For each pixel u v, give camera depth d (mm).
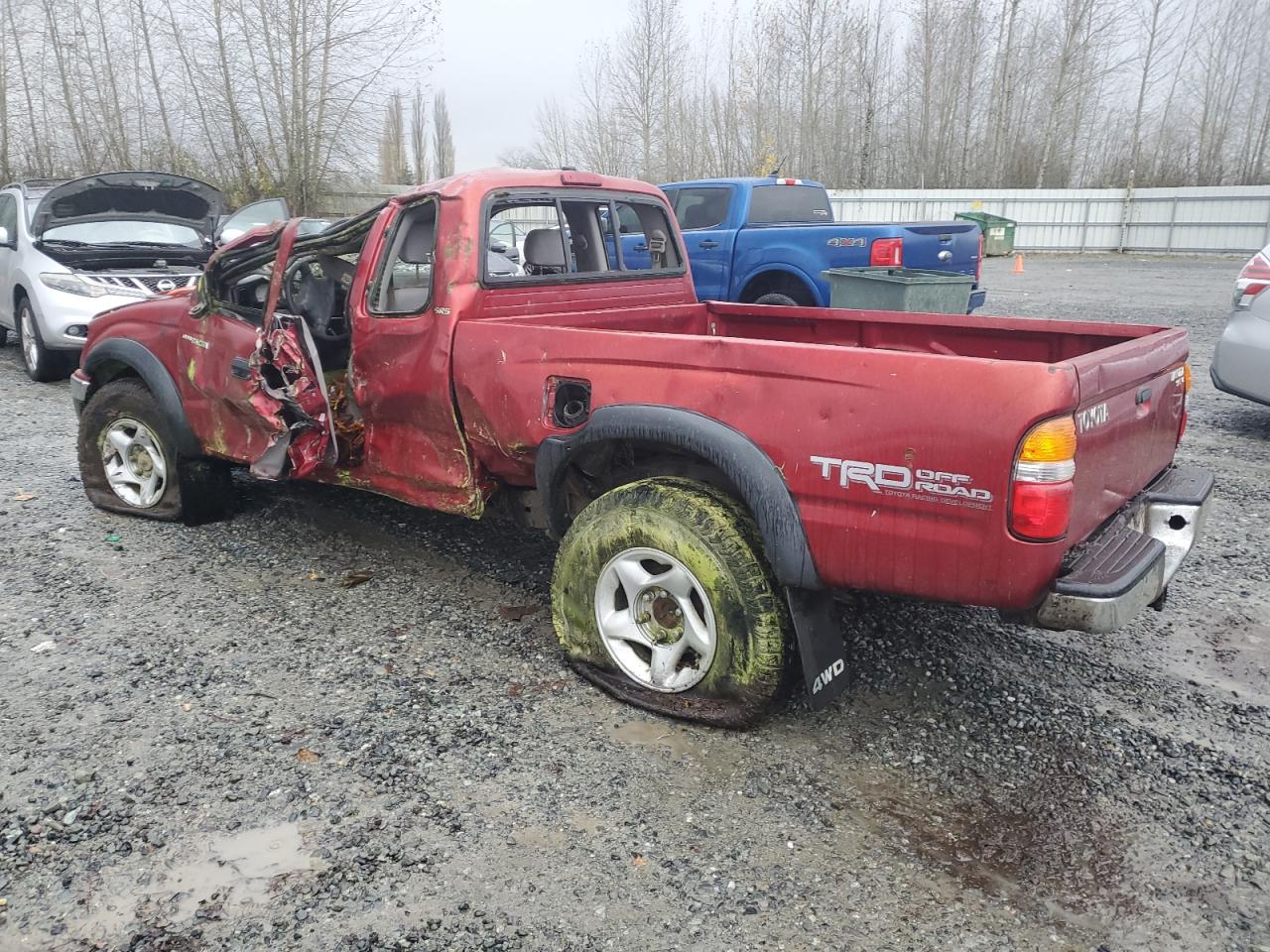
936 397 2795
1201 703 3625
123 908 2527
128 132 23672
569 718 3488
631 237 6625
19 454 6973
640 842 2816
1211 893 2617
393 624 4258
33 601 4426
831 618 3338
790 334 5148
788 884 2650
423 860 2727
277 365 4258
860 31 36031
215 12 21859
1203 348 11586
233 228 10117
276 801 2975
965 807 2998
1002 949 2420
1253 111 38031
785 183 10844
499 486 4191
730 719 3336
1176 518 3402
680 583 3357
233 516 5621
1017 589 2764
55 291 9070
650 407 3342
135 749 3248
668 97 34875
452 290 3895
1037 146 39312
